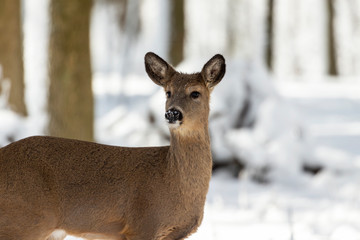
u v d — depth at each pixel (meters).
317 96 34.53
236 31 48.28
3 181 7.03
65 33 13.98
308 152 15.17
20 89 16.38
